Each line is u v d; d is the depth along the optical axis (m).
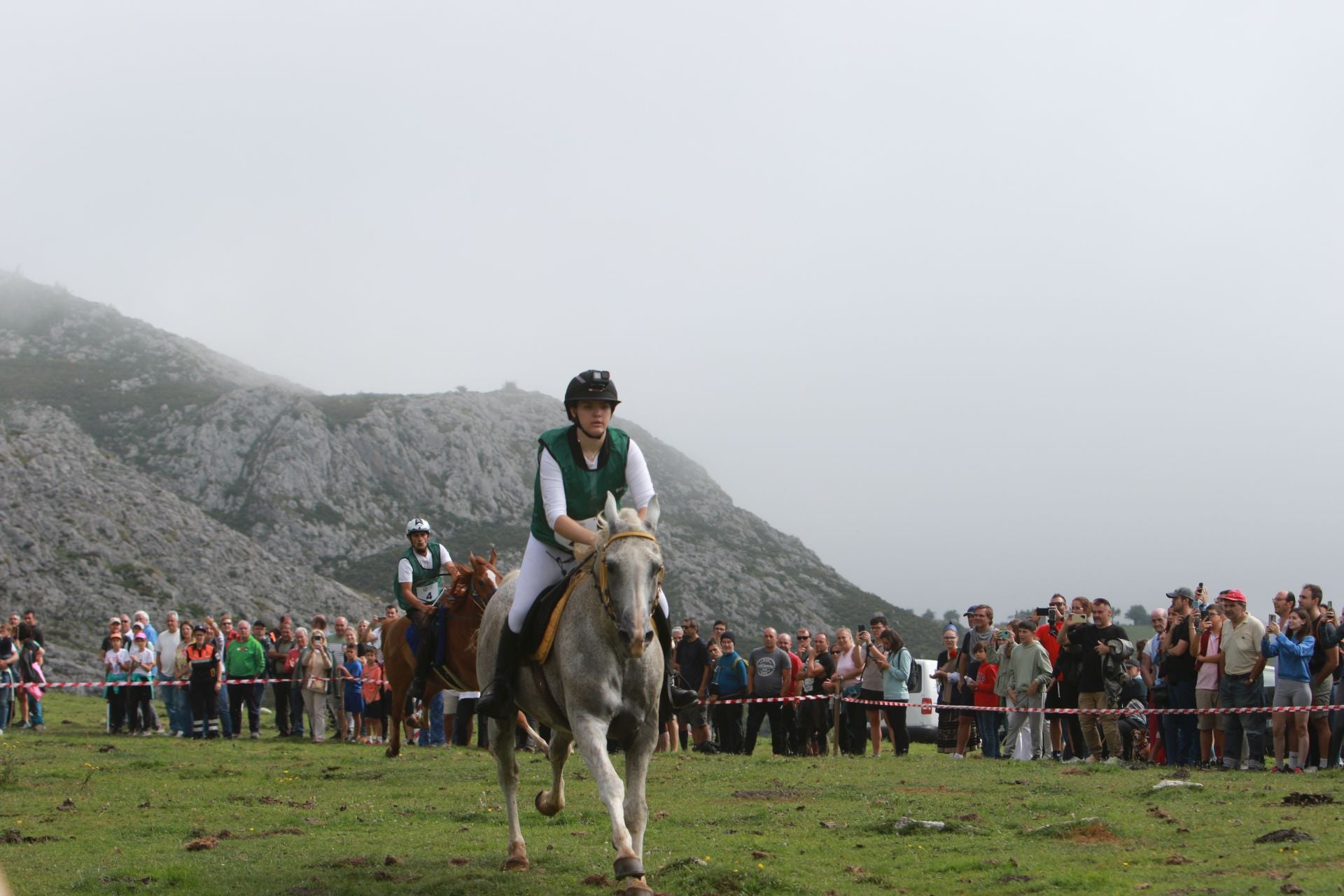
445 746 21.59
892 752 23.47
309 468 121.81
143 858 9.05
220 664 24.25
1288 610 16.88
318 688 23.88
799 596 122.81
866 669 20.45
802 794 12.97
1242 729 16.06
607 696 7.35
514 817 8.55
